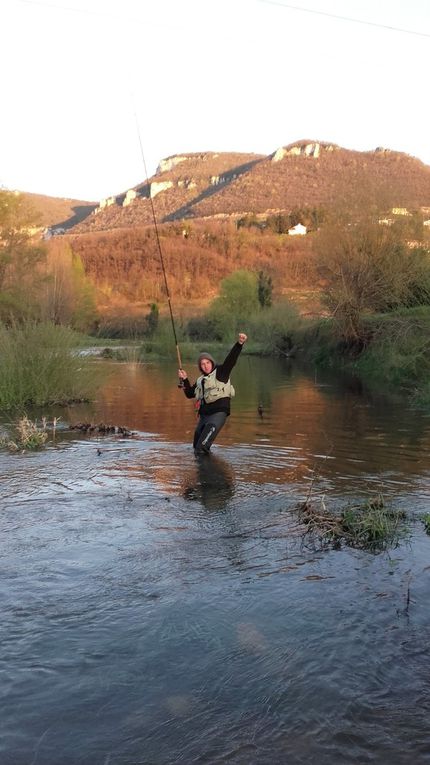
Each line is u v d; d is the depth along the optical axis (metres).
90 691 3.03
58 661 3.28
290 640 3.48
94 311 50.16
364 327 21.86
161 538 5.11
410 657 3.31
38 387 13.76
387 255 21.12
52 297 31.91
